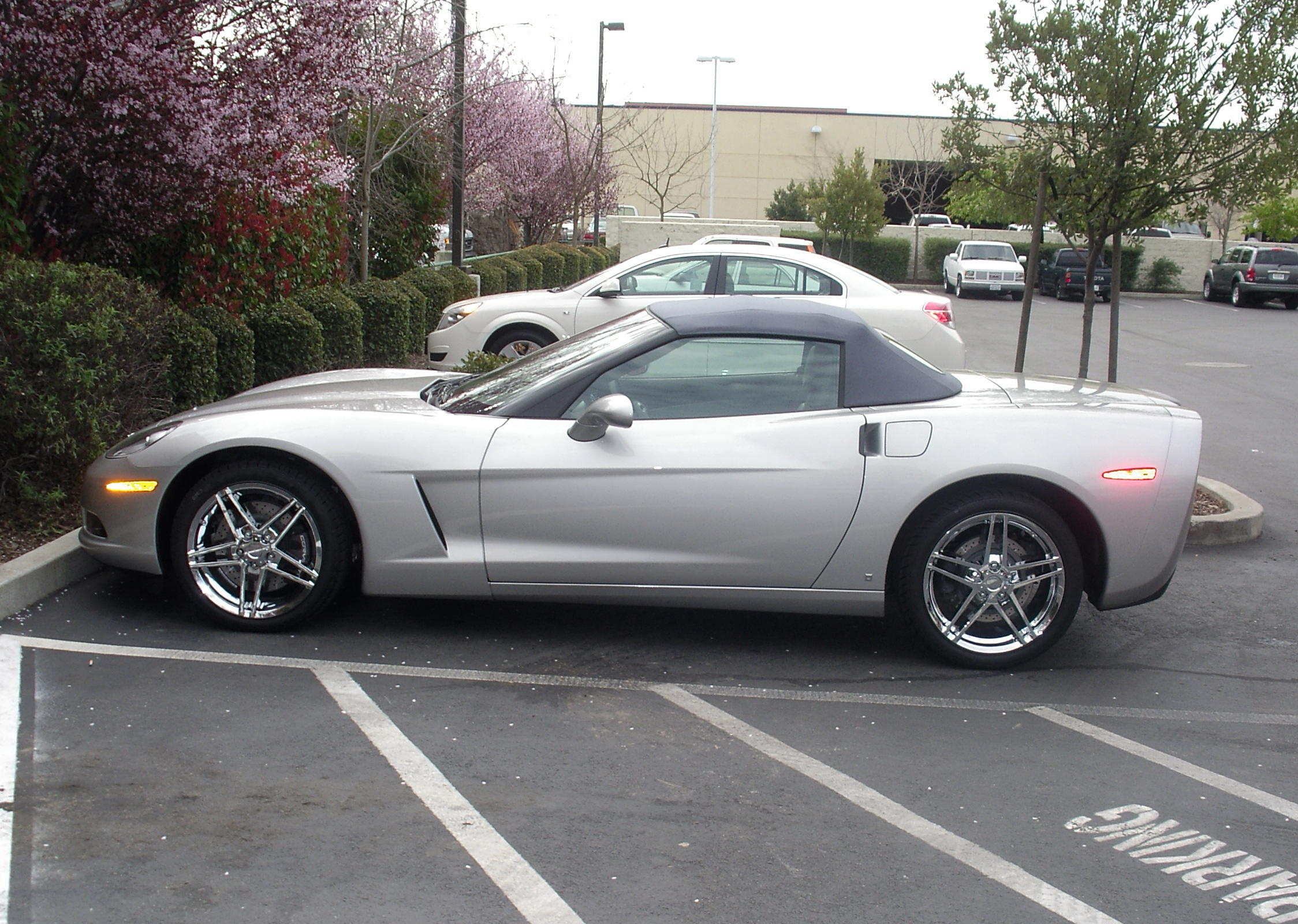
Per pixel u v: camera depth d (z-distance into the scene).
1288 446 11.02
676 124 50.38
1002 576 4.95
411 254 16.73
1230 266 34.94
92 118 8.00
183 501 4.96
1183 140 8.16
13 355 5.82
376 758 3.95
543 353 5.63
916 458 4.84
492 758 3.99
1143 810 3.82
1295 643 5.55
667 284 11.30
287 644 4.96
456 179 17.11
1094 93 8.03
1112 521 4.90
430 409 5.18
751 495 4.84
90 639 4.88
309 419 5.00
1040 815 3.76
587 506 4.88
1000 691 4.84
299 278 11.49
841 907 3.17
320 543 4.97
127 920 2.96
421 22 15.92
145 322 6.81
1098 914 3.20
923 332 10.85
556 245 24.33
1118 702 4.78
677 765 4.01
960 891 3.28
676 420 4.95
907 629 5.56
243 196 9.74
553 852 3.39
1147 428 4.97
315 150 11.21
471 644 5.08
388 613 5.42
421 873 3.25
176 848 3.32
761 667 4.99
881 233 43.22
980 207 39.81
